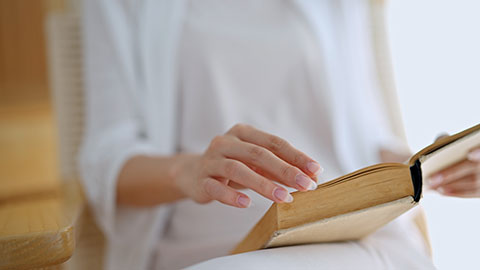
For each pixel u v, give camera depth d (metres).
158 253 1.25
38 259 0.84
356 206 0.85
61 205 1.15
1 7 2.55
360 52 1.49
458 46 1.58
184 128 1.34
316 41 1.39
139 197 1.19
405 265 0.96
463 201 1.42
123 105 1.30
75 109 1.42
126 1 1.35
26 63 2.64
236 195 0.90
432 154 0.85
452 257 1.42
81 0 1.46
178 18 1.33
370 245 0.98
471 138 0.86
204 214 1.23
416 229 1.29
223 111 1.33
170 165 1.14
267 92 1.36
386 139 1.47
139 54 1.34
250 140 0.92
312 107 1.40
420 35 1.68
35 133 2.11
